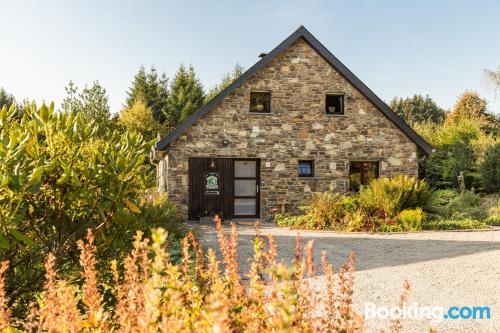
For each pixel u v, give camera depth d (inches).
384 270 287.1
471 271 281.7
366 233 467.8
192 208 583.5
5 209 119.9
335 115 608.1
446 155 832.3
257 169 603.8
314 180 602.5
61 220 144.0
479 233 464.1
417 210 502.9
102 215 138.3
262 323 82.7
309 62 604.1
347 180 609.0
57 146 140.6
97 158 147.7
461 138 901.8
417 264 305.4
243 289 92.9
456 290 238.4
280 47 584.4
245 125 587.2
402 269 289.7
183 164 570.3
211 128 578.2
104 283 137.6
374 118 617.0
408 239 427.5
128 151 148.7
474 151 796.0
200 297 86.6
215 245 366.3
